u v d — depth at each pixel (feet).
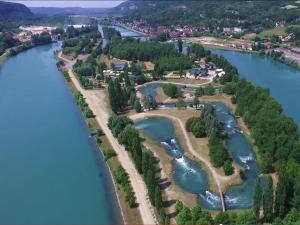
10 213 601.21
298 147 652.07
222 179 652.48
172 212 564.30
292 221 490.49
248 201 594.24
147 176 582.76
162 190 628.28
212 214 562.25
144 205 578.66
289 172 588.09
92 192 642.63
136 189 618.85
